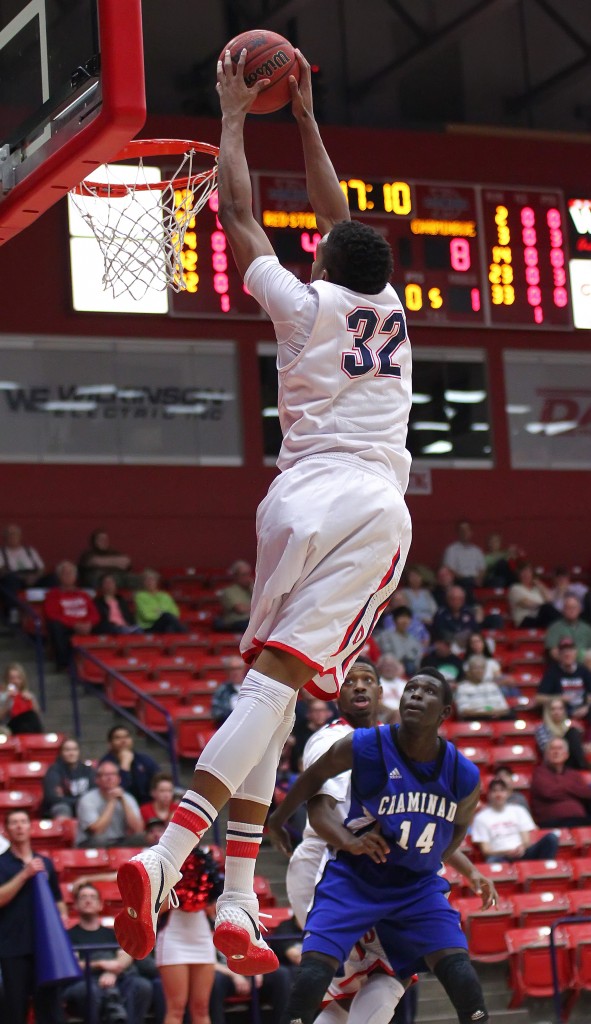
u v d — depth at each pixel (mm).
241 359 19531
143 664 15156
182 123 19031
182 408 19219
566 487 20891
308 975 5164
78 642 15336
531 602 18375
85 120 4164
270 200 18234
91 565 17406
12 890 8094
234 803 3424
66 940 7984
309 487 3299
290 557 3240
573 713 14617
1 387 18391
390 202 19062
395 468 3424
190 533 19031
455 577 18344
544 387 20969
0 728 12906
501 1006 10930
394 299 3482
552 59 22547
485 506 20438
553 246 19875
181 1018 8211
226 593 17078
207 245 18812
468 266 19391
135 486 18844
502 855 11844
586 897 11250
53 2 4418
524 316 19625
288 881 6180
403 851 5305
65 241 18734
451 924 5387
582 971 10820
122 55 4031
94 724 14469
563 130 22453
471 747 14102
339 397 3381
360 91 21219
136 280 4918
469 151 20438
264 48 3725
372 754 5309
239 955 3314
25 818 8531
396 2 21562
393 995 5402
